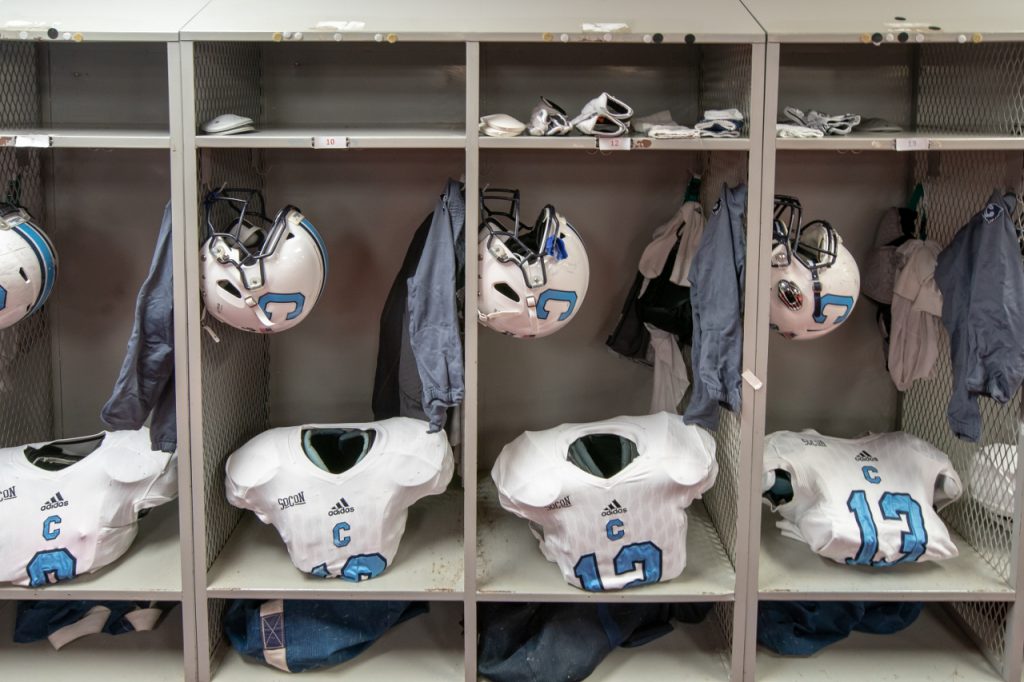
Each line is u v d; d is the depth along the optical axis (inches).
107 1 69.9
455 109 85.7
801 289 70.2
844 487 74.9
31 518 70.6
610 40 65.4
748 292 68.5
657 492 70.4
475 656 71.8
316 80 85.0
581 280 70.5
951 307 72.2
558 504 70.3
